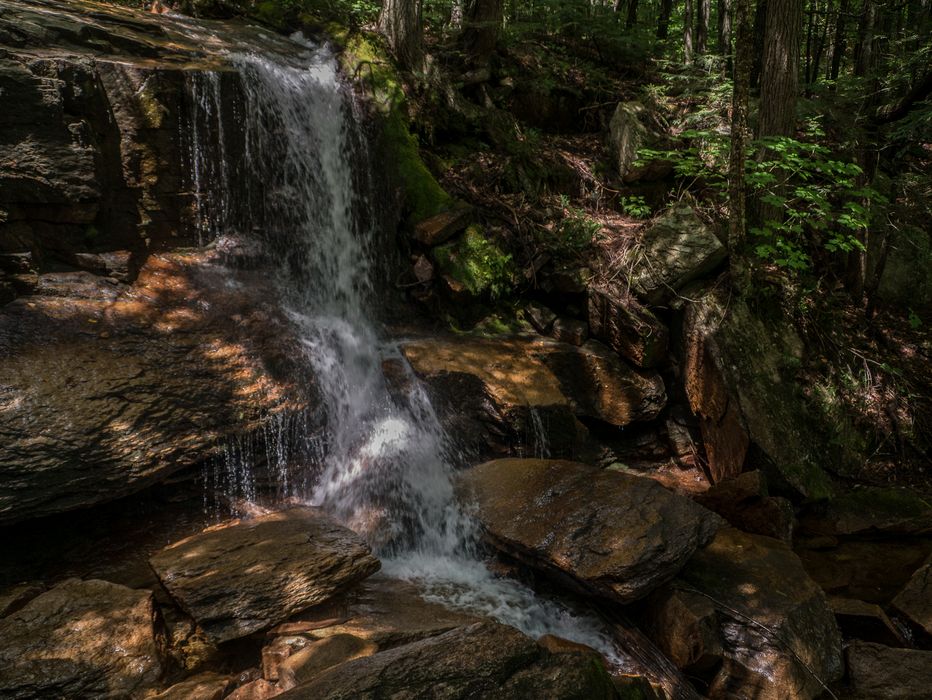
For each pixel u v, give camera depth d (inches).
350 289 293.6
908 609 195.8
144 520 193.6
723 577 193.2
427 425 247.3
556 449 254.7
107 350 196.5
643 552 180.2
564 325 299.9
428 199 306.8
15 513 160.6
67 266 213.9
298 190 281.9
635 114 359.6
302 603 164.2
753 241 308.5
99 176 213.2
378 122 318.7
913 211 358.3
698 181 350.0
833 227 338.3
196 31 308.0
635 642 178.5
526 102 393.4
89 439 174.1
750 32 255.8
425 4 479.5
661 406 289.9
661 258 287.4
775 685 167.3
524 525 201.3
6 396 169.9
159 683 141.4
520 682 108.3
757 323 284.7
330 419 231.9
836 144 365.1
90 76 212.5
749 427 261.3
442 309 294.5
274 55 307.7
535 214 325.1
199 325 222.7
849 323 320.2
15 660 136.0
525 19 485.1
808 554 233.1
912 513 245.9
